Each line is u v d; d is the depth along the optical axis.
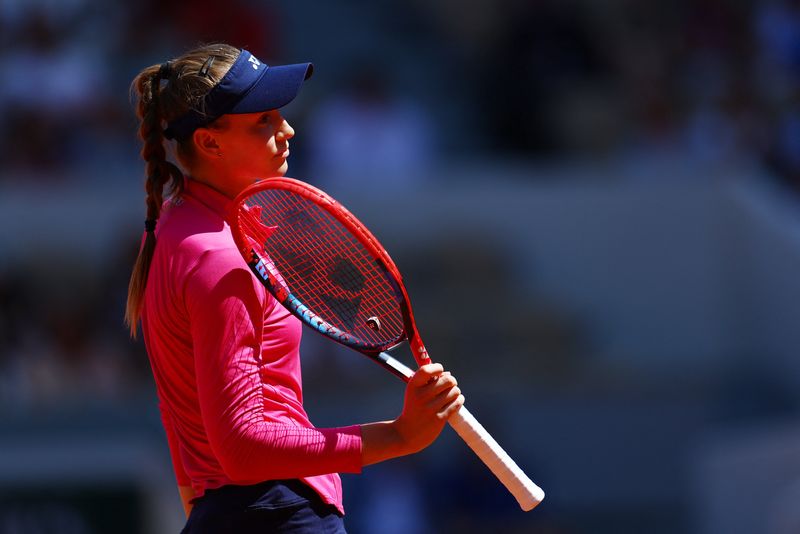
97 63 40.31
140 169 37.94
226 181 11.23
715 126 40.59
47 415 32.31
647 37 45.75
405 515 30.69
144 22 40.88
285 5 48.94
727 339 37.69
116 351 33.91
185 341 10.84
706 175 38.22
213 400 10.36
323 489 11.23
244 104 10.91
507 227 37.78
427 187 37.56
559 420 34.59
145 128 11.30
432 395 10.73
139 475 29.53
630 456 34.69
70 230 36.19
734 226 37.72
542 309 36.81
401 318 11.45
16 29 39.66
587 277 37.81
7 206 36.22
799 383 35.22
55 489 29.36
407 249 37.25
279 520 10.95
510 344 36.03
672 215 37.94
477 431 11.05
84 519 29.31
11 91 38.84
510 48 44.44
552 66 43.84
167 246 10.88
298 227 12.73
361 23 50.16
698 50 44.09
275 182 10.70
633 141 41.59
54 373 33.59
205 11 40.69
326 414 32.47
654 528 33.41
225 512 10.94
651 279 37.88
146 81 11.38
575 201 37.91
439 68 49.53
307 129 38.62
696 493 33.69
